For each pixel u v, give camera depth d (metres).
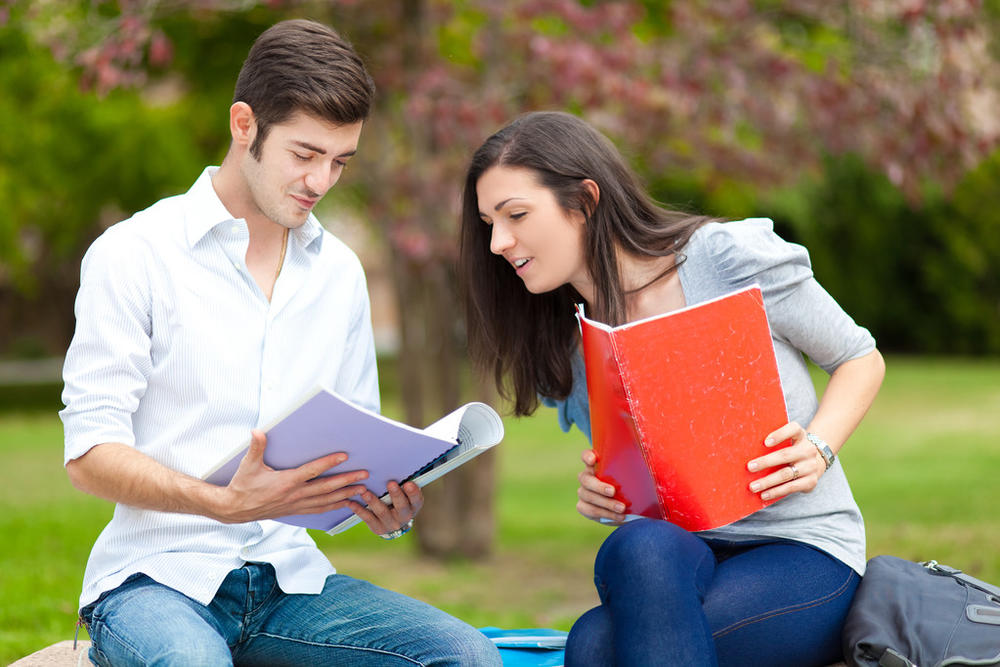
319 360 4.67
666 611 4.00
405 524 4.48
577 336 5.09
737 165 12.78
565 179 4.64
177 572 4.26
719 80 11.81
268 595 4.49
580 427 5.38
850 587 4.49
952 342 42.28
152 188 22.41
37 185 22.77
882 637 4.15
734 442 4.25
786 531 4.56
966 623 4.21
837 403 4.64
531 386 5.18
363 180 12.88
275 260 4.67
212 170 4.66
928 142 11.77
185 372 4.38
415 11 12.26
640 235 4.74
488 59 11.70
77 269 34.94
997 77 12.20
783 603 4.32
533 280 4.77
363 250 31.27
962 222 40.75
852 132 12.12
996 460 19.42
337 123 4.32
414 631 4.35
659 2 13.02
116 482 4.00
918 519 14.42
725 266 4.68
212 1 10.64
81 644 5.44
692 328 4.16
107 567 4.32
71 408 4.15
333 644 4.41
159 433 4.38
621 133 11.57
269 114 4.30
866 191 39.03
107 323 4.25
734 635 4.28
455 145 11.52
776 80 12.02
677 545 4.14
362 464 4.07
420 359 14.05
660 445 4.20
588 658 4.22
